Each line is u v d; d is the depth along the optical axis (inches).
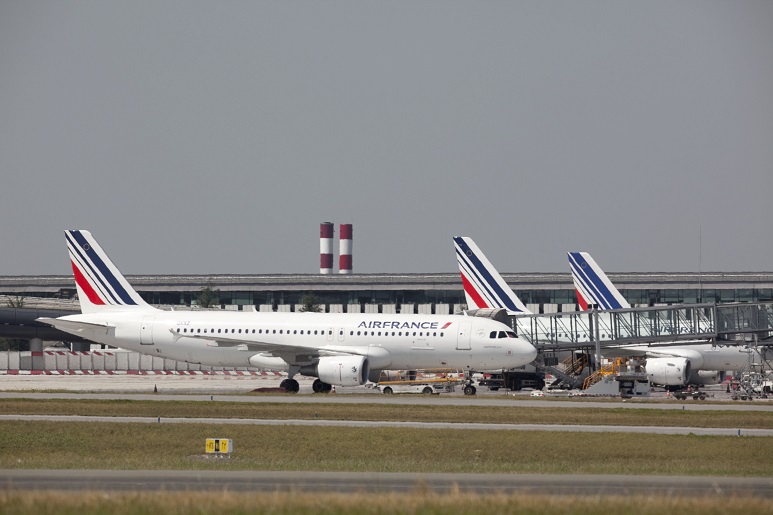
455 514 3629.4
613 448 6914.4
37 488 4699.8
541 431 7662.4
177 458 6417.3
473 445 7042.3
